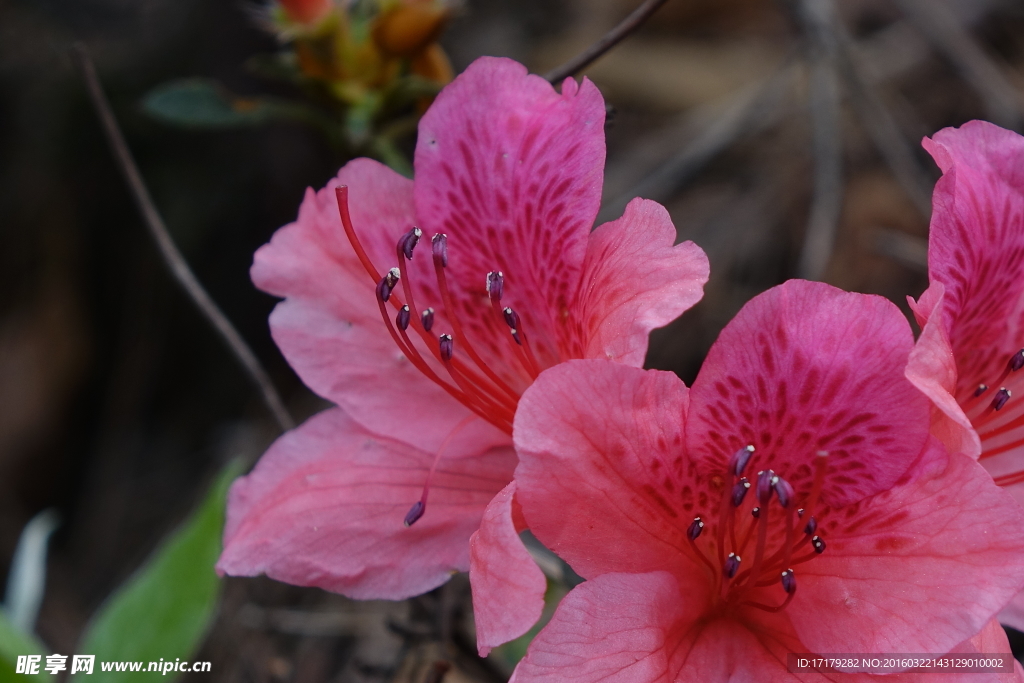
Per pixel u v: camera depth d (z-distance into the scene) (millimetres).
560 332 304
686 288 280
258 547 302
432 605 330
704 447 287
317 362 309
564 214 297
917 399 280
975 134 298
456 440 308
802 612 287
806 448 286
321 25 330
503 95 303
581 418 280
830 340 281
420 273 310
